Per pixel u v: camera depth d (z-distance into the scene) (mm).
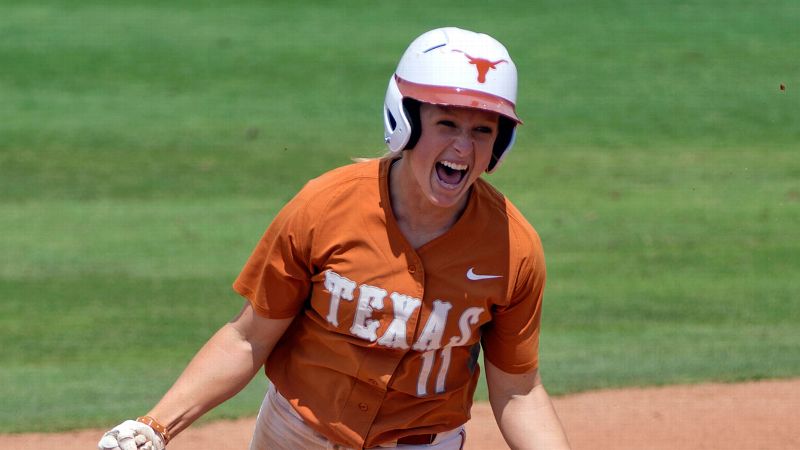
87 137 59281
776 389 26453
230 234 44250
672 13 92312
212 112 65188
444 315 11859
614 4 94875
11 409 25094
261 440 13250
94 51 77188
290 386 12664
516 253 11945
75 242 42750
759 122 65312
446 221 11820
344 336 12078
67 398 26141
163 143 58781
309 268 12000
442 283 11797
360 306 11828
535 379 12961
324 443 12531
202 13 89188
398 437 12422
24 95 67375
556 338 31797
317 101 68062
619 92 71188
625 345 30969
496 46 11539
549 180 53938
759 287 37844
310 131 61969
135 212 47531
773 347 30562
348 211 11750
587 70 75875
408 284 11727
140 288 36906
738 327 33094
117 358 29953
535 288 12219
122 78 71750
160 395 26391
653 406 25203
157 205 48844
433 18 89375
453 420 12703
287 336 12828
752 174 55188
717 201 50406
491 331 12625
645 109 67625
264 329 12438
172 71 73625
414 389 12234
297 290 12188
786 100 69438
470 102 11023
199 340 31703
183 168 54781
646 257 41719
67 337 31797
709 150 59875
